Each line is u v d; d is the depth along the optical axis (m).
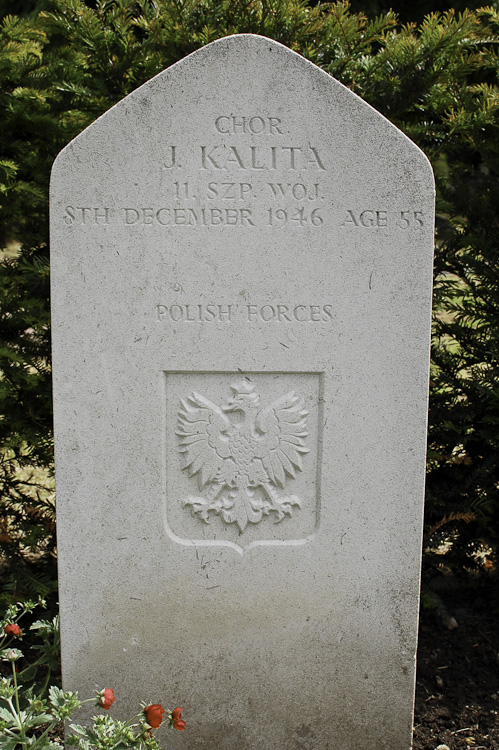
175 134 1.67
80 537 1.74
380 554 1.76
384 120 1.67
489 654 2.00
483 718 1.88
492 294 2.03
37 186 2.03
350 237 1.69
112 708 1.78
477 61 2.07
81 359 1.71
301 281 1.70
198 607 1.76
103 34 2.06
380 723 1.79
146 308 1.70
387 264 1.69
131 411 1.72
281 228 1.69
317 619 1.77
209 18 2.05
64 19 2.08
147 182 1.67
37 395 2.04
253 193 1.68
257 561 1.76
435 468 2.08
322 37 2.08
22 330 2.06
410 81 2.05
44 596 2.00
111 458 1.73
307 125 1.67
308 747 1.80
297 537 1.76
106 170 1.67
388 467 1.74
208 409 1.73
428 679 1.96
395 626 1.77
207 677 1.78
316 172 1.68
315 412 1.73
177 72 1.66
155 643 1.77
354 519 1.75
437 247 2.11
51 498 2.22
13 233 2.12
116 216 1.68
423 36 2.05
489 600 2.11
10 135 2.06
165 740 1.79
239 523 1.75
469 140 2.03
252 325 1.71
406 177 1.68
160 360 1.71
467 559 2.10
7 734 1.65
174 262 1.69
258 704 1.79
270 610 1.77
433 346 2.09
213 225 1.68
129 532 1.75
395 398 1.72
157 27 2.05
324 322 1.71
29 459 2.08
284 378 1.73
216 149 1.67
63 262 1.69
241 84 1.66
